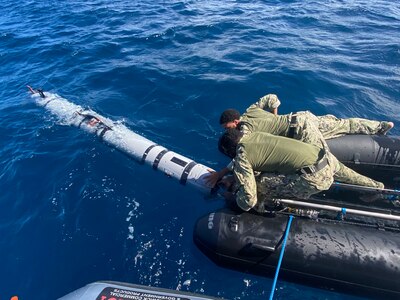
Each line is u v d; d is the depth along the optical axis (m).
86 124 5.52
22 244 3.86
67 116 5.86
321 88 6.16
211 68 6.98
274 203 3.53
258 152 3.17
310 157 3.10
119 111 5.99
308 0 11.44
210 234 3.32
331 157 3.30
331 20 9.49
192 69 6.99
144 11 11.12
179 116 5.73
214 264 3.54
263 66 6.90
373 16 9.76
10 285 3.48
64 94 6.70
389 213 3.58
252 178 3.14
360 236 3.08
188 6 11.35
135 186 4.48
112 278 3.45
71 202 4.30
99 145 5.24
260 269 3.22
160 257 3.61
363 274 2.91
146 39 8.76
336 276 2.99
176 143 5.15
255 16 9.94
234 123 3.80
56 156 5.10
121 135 5.06
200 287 3.35
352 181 3.67
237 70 6.82
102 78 7.09
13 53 8.95
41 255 3.73
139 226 3.95
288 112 5.62
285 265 3.11
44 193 4.49
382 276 2.87
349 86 6.21
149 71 7.06
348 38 8.30
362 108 5.68
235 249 3.21
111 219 4.05
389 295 2.91
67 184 4.57
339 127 4.07
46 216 4.16
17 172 4.86
